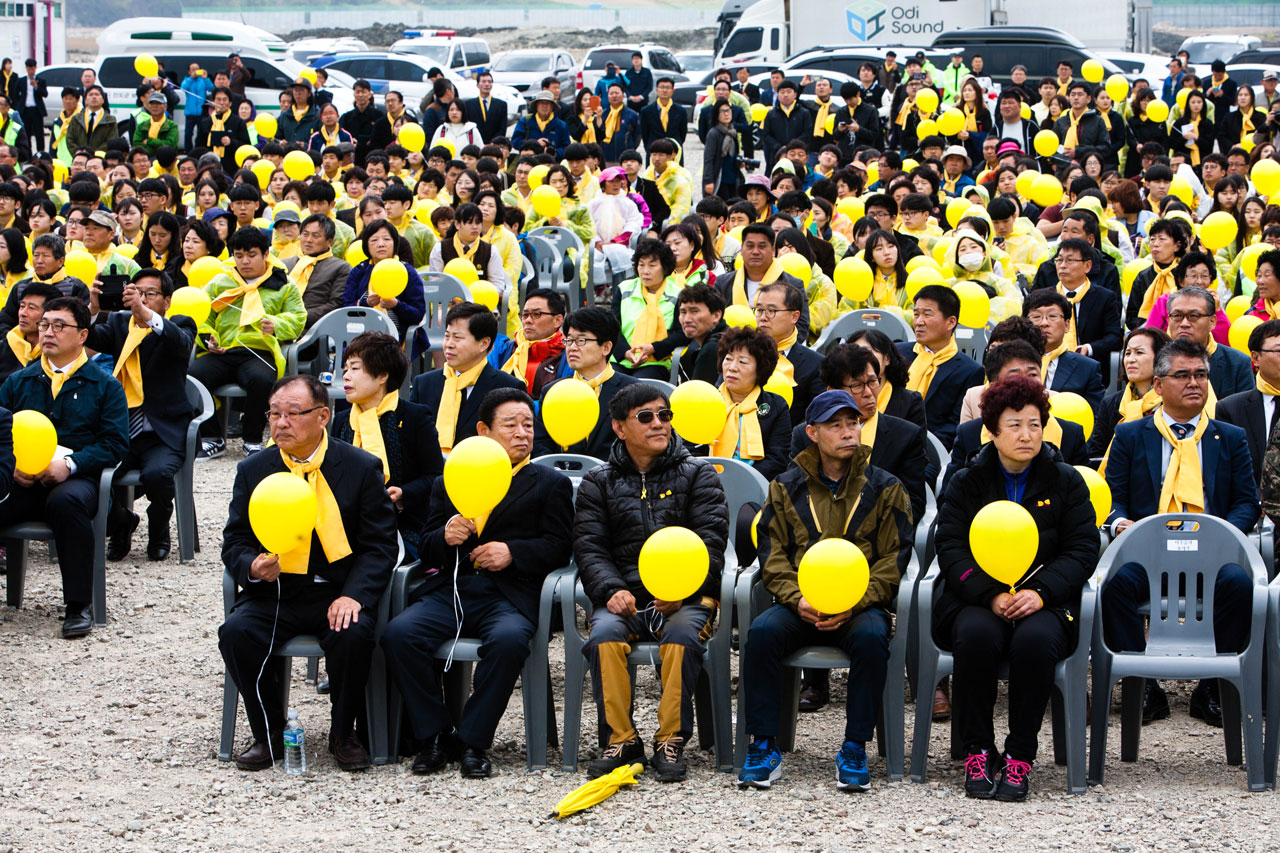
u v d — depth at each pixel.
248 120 24.53
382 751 6.46
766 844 5.55
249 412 11.90
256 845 5.61
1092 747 6.17
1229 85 24.23
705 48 102.88
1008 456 6.27
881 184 19.19
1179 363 7.08
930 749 6.66
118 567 9.36
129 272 12.31
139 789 6.19
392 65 35.09
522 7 124.75
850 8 34.19
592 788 5.98
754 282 11.25
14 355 9.58
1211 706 6.98
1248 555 6.21
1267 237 12.49
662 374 10.66
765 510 6.58
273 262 12.11
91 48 132.75
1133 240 14.82
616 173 16.80
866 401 7.24
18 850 5.57
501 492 6.28
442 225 14.34
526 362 9.58
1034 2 34.25
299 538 6.20
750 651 6.18
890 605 6.35
